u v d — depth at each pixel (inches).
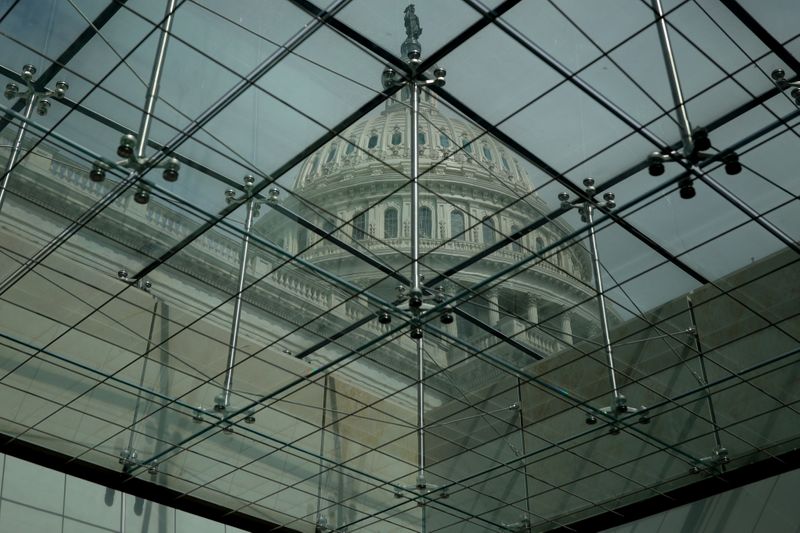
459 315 682.8
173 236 629.9
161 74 542.6
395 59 542.3
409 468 787.4
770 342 689.0
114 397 697.0
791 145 566.3
